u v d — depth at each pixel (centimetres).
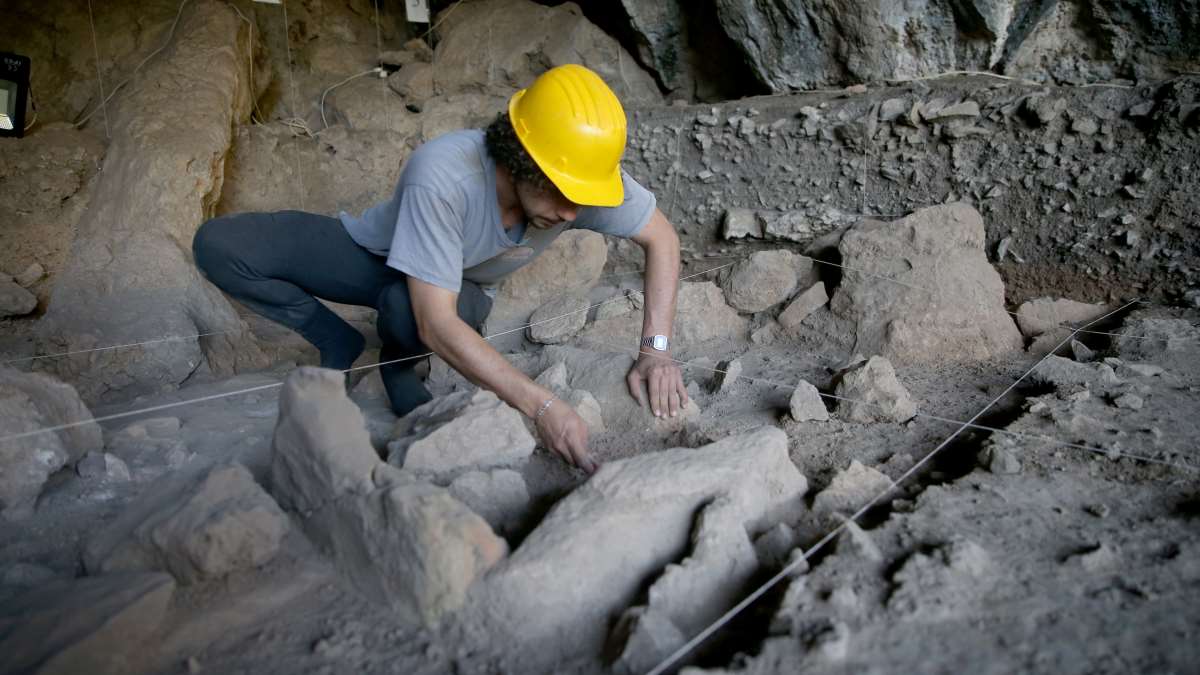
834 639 98
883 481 146
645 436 182
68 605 108
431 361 226
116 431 178
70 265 250
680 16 353
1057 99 251
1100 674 95
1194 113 228
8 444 144
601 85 154
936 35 291
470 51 385
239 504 125
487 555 114
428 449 148
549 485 157
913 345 227
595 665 105
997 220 264
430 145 159
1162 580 112
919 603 106
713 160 320
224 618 114
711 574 118
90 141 289
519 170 150
